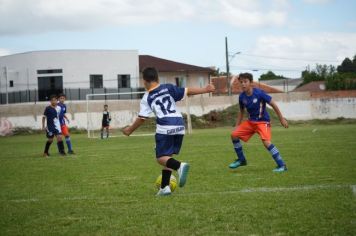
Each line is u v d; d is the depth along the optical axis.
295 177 8.95
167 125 7.25
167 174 7.42
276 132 28.48
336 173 9.32
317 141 19.16
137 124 7.40
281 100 51.16
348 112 52.06
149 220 5.76
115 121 44.69
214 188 7.95
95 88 51.56
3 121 42.12
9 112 42.19
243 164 10.61
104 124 29.84
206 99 49.44
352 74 77.31
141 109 7.37
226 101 50.84
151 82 7.38
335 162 11.31
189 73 62.44
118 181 9.32
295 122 49.12
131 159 14.20
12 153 18.59
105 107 29.92
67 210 6.56
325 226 5.18
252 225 5.36
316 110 52.47
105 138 29.98
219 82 73.12
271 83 100.12
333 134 24.34
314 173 9.42
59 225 5.71
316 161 11.64
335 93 52.22
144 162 13.11
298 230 5.07
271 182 8.42
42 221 5.93
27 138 33.94
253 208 6.19
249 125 10.41
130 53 55.53
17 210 6.66
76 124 43.06
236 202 6.62
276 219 5.57
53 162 14.07
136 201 7.04
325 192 7.12
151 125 42.81
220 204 6.53
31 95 49.09
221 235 5.02
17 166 13.08
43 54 52.19
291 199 6.67
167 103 7.32
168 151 7.33
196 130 39.19
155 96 7.32
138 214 6.11
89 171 11.29
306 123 48.72
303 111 52.12
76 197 7.59
